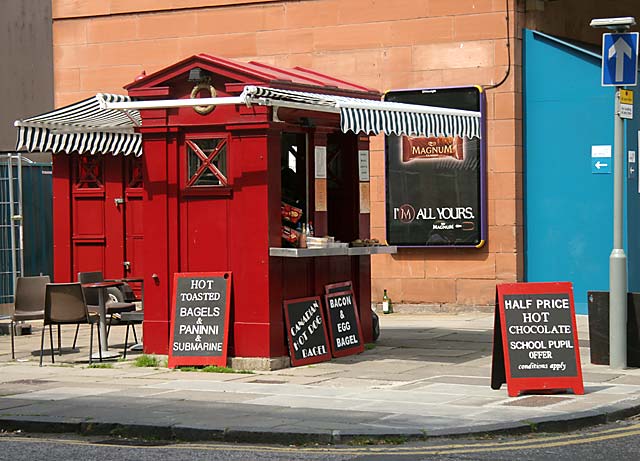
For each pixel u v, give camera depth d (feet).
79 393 36.96
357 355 45.70
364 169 48.14
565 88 59.31
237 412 32.86
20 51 77.66
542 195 60.03
